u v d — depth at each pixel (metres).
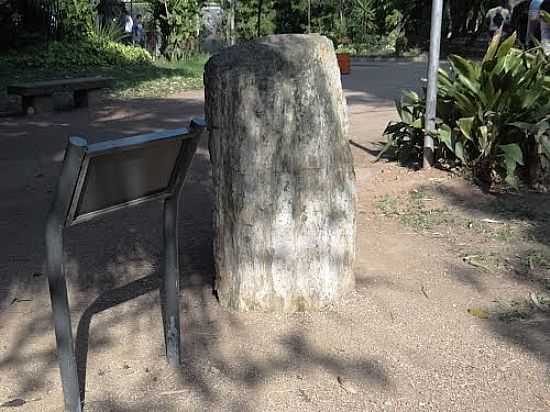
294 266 3.46
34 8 20.75
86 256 4.59
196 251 4.61
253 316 3.51
